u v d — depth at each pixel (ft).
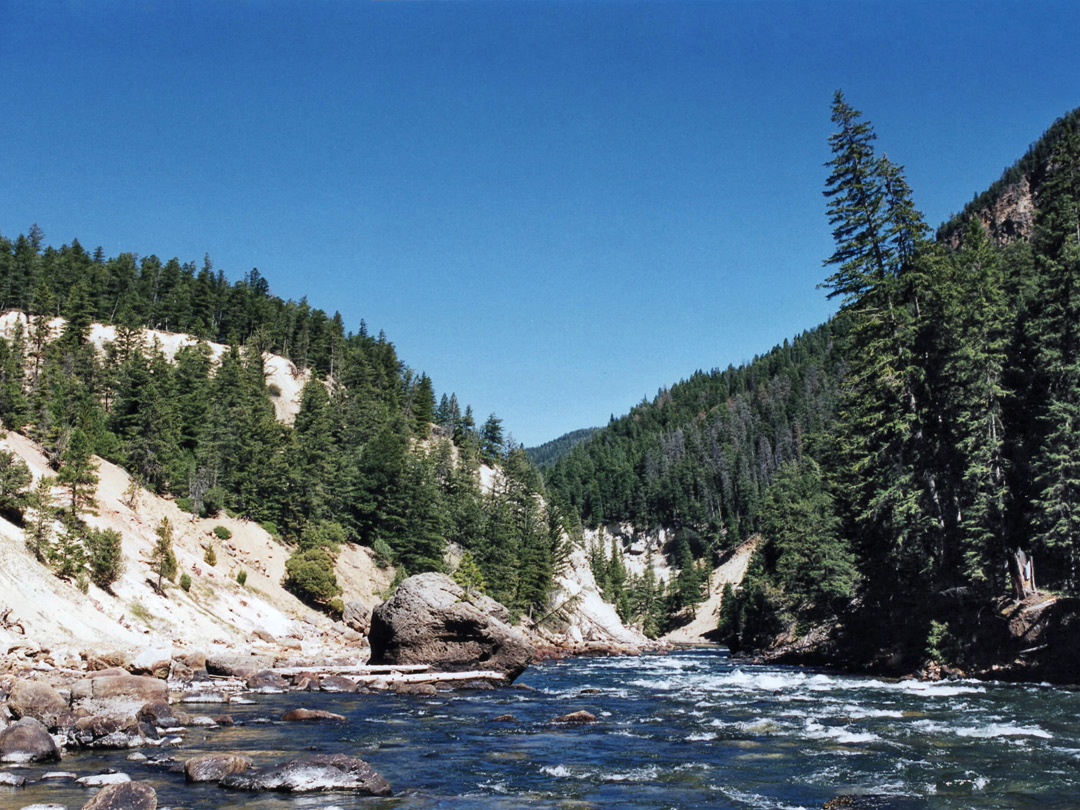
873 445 138.62
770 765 55.67
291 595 222.07
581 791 48.08
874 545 143.43
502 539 322.55
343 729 72.54
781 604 240.12
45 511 143.02
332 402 424.05
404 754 60.75
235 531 242.99
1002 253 206.69
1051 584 118.62
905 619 132.26
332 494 297.53
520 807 43.60
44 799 41.63
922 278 135.95
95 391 346.95
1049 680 104.58
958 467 129.90
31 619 116.26
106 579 145.48
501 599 302.25
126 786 39.88
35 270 504.84
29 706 59.82
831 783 49.73
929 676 117.19
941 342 131.23
